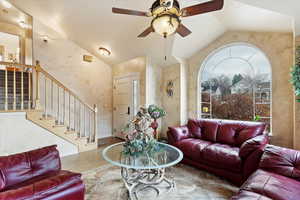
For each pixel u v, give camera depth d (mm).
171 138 3184
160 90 4551
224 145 2818
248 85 3297
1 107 3736
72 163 3059
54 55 4246
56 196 1144
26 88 4055
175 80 4254
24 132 3020
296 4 1808
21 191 1018
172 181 2252
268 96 3037
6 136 2834
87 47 4664
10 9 3525
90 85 4895
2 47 4703
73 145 3639
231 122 3096
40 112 3201
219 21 3160
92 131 4922
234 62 3500
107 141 4652
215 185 2277
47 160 1636
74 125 4516
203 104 4031
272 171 1675
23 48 4406
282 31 2793
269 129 3016
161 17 1757
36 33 3973
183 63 4191
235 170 2289
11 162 1452
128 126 2490
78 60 4660
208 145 2789
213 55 3830
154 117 3061
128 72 4773
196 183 2328
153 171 2338
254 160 2086
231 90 3541
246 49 3328
